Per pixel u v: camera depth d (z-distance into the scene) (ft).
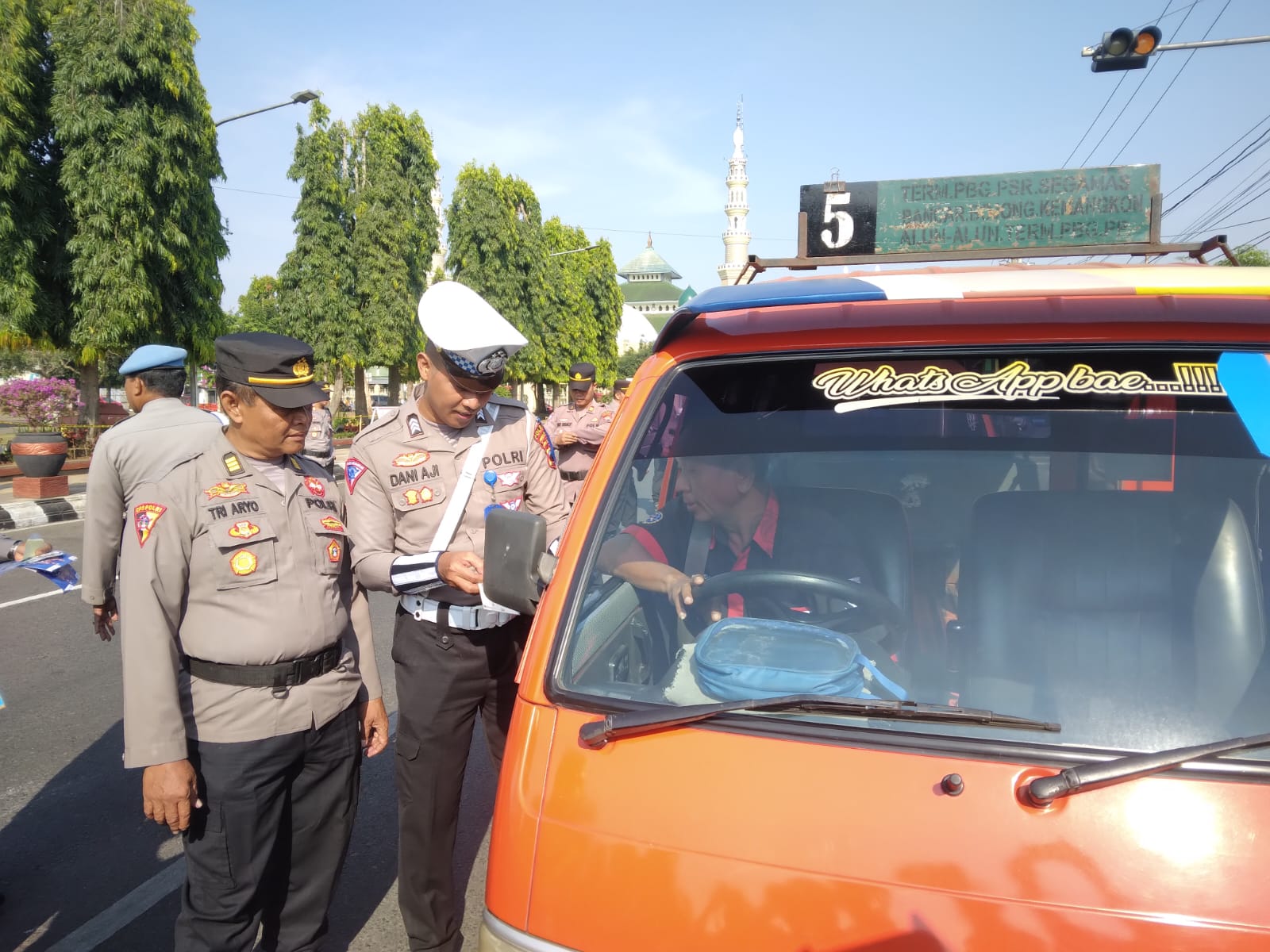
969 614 5.83
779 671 5.61
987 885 4.50
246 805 7.95
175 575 7.67
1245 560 5.49
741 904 4.66
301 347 8.23
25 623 23.62
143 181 55.88
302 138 98.84
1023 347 5.99
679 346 6.66
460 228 123.34
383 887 11.57
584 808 5.08
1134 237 10.24
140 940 10.25
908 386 6.15
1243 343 5.71
